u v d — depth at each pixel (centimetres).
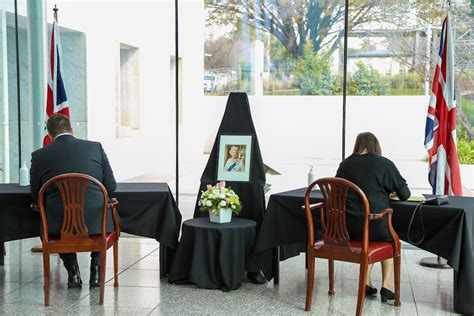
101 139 788
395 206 411
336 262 532
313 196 439
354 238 401
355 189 377
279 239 445
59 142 431
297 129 616
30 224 457
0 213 454
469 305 388
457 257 386
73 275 450
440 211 393
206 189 491
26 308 402
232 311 398
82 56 770
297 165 616
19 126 663
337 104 602
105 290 443
